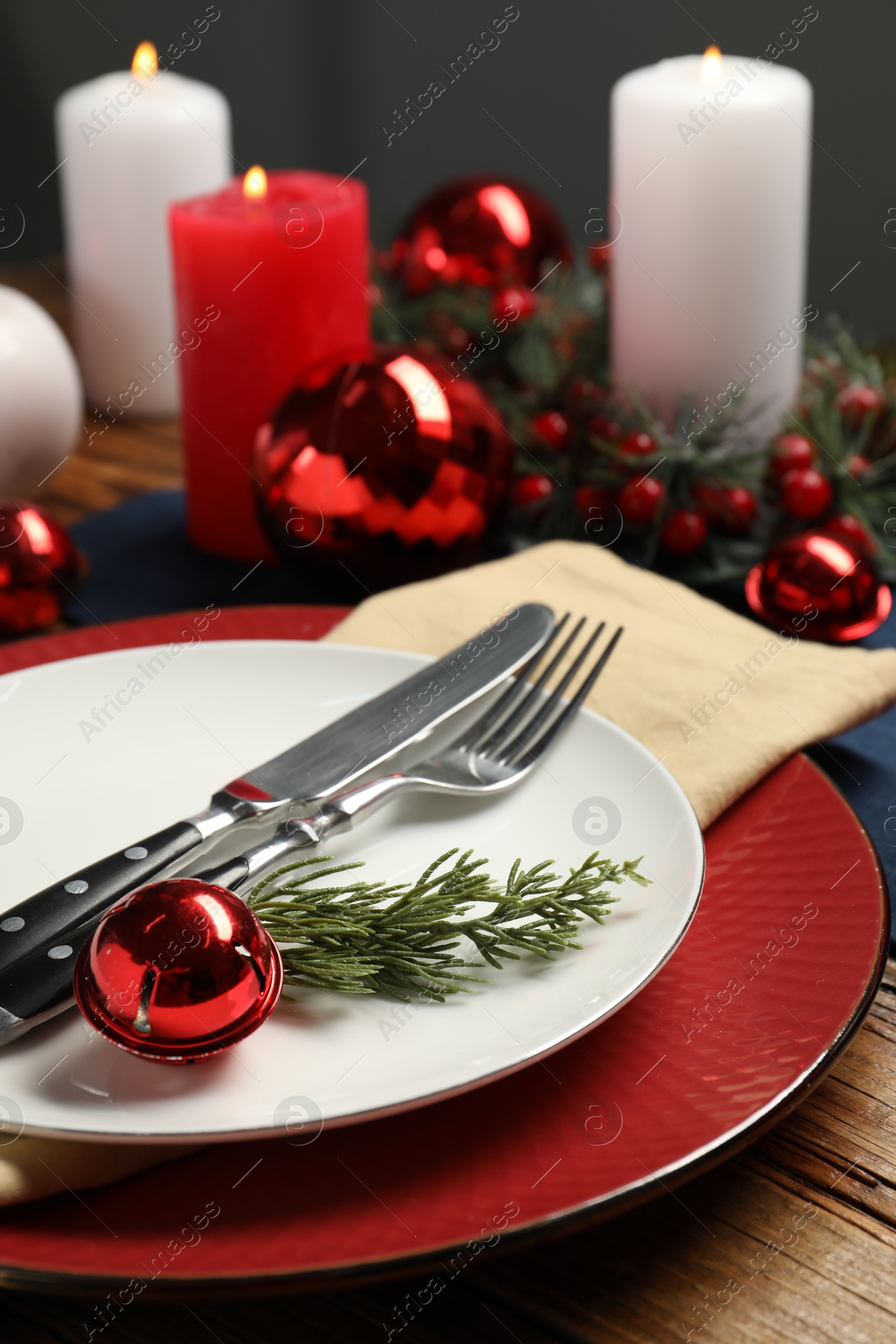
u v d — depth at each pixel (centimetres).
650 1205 50
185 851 54
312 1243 44
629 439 73
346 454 68
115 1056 50
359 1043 50
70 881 52
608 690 61
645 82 75
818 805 56
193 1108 48
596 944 52
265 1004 50
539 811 56
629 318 77
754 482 74
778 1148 51
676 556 73
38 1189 46
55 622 70
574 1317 49
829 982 52
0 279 99
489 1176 47
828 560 67
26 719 58
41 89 150
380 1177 48
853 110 136
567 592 66
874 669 61
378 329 82
